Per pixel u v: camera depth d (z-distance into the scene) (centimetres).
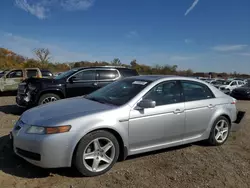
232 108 509
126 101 384
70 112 352
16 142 339
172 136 419
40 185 313
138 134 378
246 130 629
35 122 334
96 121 340
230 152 464
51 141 314
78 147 327
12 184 312
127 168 372
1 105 1009
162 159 414
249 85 1839
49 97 805
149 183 331
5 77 1423
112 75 902
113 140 355
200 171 375
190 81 465
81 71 861
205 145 495
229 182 347
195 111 444
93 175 342
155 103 397
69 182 324
